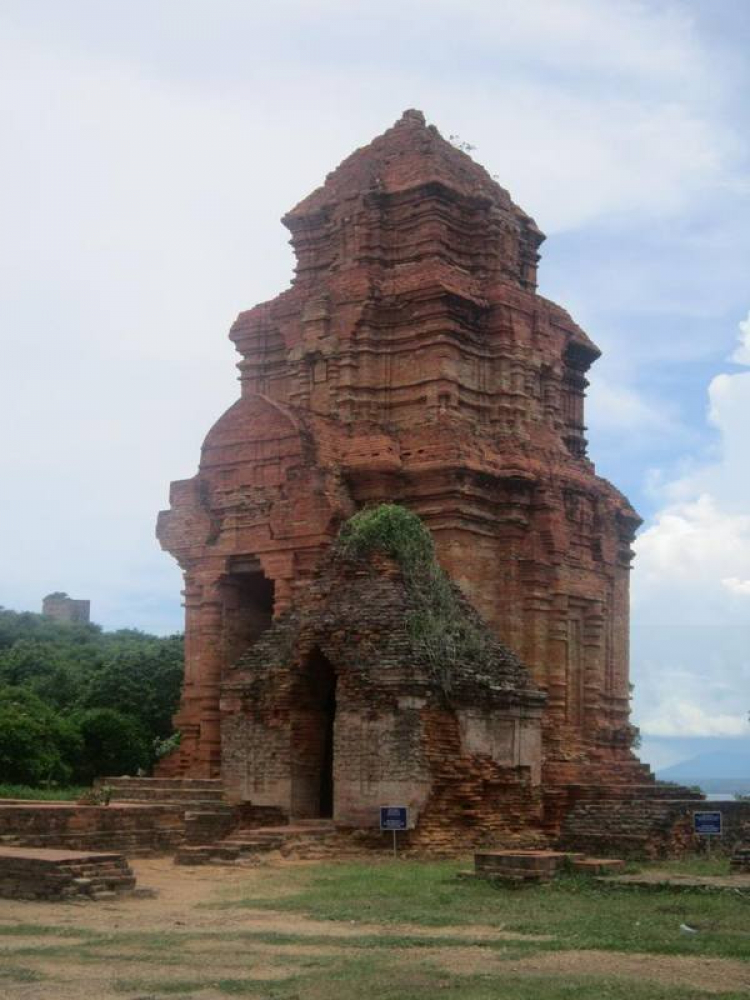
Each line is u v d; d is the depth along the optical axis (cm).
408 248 4516
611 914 2156
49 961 1702
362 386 4362
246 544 4181
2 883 2384
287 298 4728
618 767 4266
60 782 4841
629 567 4841
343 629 3478
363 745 3356
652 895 2400
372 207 4566
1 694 5078
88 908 2244
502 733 3569
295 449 4134
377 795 3312
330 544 4012
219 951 1789
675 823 3500
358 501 4138
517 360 4456
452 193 4553
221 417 4334
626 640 4772
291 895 2453
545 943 1848
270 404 4225
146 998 1464
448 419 4206
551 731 4144
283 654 3603
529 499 4306
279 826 3400
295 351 4547
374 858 3167
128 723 5172
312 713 3609
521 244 4825
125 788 3831
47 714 5006
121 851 3167
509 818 3550
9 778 4659
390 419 4359
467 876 2627
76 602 12481
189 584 4331
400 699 3325
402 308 4403
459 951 1797
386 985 1530
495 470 4234
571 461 4603
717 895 2370
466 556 4103
